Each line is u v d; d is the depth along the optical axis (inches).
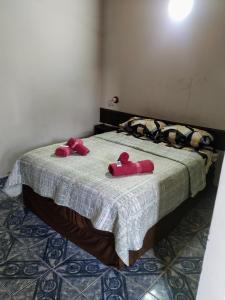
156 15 121.3
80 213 69.9
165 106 130.0
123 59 140.0
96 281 65.6
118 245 61.0
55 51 125.6
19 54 112.8
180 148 103.8
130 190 66.9
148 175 76.2
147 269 70.2
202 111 117.3
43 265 70.2
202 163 95.6
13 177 89.0
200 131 108.4
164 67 125.1
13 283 64.1
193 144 104.1
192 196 90.1
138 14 127.4
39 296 60.9
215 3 102.8
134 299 60.9
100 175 74.8
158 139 113.5
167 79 125.6
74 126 146.6
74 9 127.3
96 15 138.1
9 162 121.7
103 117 157.3
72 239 78.9
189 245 80.5
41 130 130.6
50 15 118.9
